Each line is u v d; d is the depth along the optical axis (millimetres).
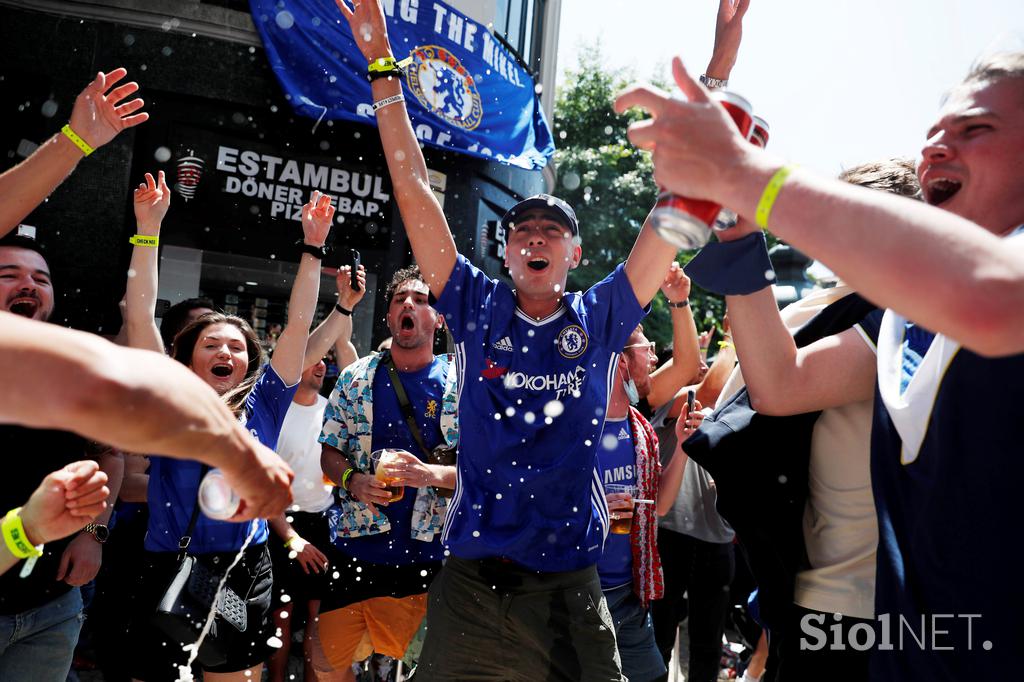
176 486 3213
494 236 9281
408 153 2602
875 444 1678
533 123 9734
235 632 3119
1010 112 1498
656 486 3816
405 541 3891
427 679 2641
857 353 1877
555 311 2650
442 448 3842
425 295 4035
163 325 4199
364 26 2596
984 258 888
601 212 19641
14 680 2734
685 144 1064
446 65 8367
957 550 1463
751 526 2031
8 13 7215
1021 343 886
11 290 2971
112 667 3482
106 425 859
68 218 7230
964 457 1440
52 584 2797
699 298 19750
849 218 955
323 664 3990
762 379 1876
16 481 2695
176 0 7551
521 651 2574
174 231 7699
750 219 1055
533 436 2525
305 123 8031
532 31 11172
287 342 3443
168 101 7648
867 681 1825
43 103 7316
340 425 3973
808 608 1977
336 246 8180
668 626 4730
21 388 820
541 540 2529
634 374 4574
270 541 4426
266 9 7680
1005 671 1413
